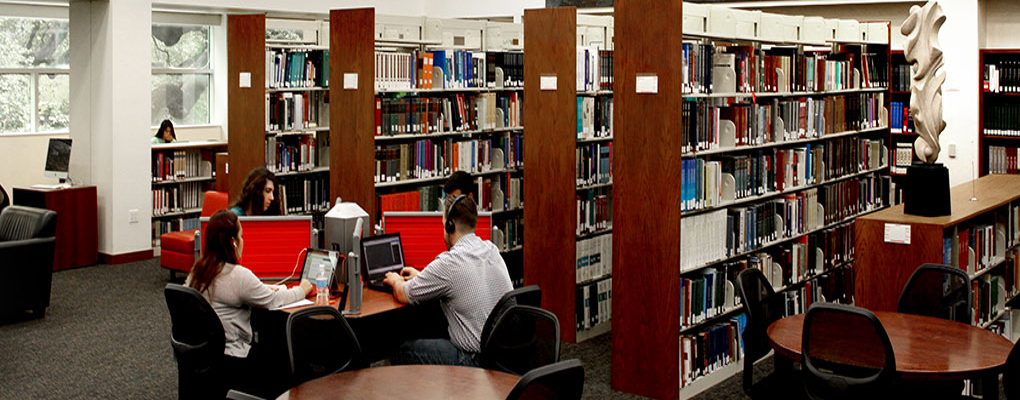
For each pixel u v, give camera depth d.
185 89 12.65
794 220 6.60
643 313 5.36
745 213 5.99
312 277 4.80
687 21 5.83
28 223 7.29
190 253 8.34
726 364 5.93
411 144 7.25
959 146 9.02
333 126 7.03
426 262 5.22
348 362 3.72
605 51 6.86
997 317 6.13
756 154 6.30
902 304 4.64
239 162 7.62
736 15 6.44
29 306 7.11
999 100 9.09
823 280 7.16
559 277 6.51
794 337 4.02
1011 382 3.63
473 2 12.94
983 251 5.75
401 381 3.34
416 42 7.47
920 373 3.53
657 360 5.32
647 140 5.22
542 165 6.46
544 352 3.58
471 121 7.64
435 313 5.23
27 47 10.94
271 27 7.38
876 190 8.21
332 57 6.96
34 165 10.58
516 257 7.83
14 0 10.07
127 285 8.42
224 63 12.77
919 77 5.08
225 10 11.59
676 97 5.07
